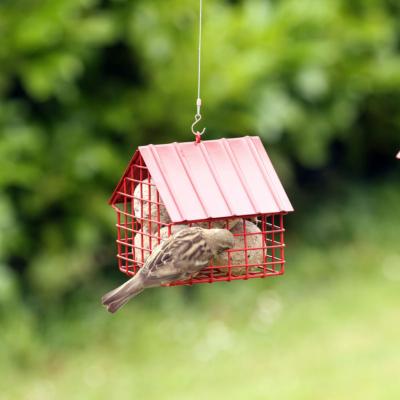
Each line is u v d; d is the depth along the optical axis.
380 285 15.43
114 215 14.23
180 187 7.41
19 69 13.55
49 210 14.20
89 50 14.04
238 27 14.70
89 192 14.20
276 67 15.03
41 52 13.58
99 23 13.72
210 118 14.46
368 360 12.75
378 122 17.95
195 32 14.36
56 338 13.55
